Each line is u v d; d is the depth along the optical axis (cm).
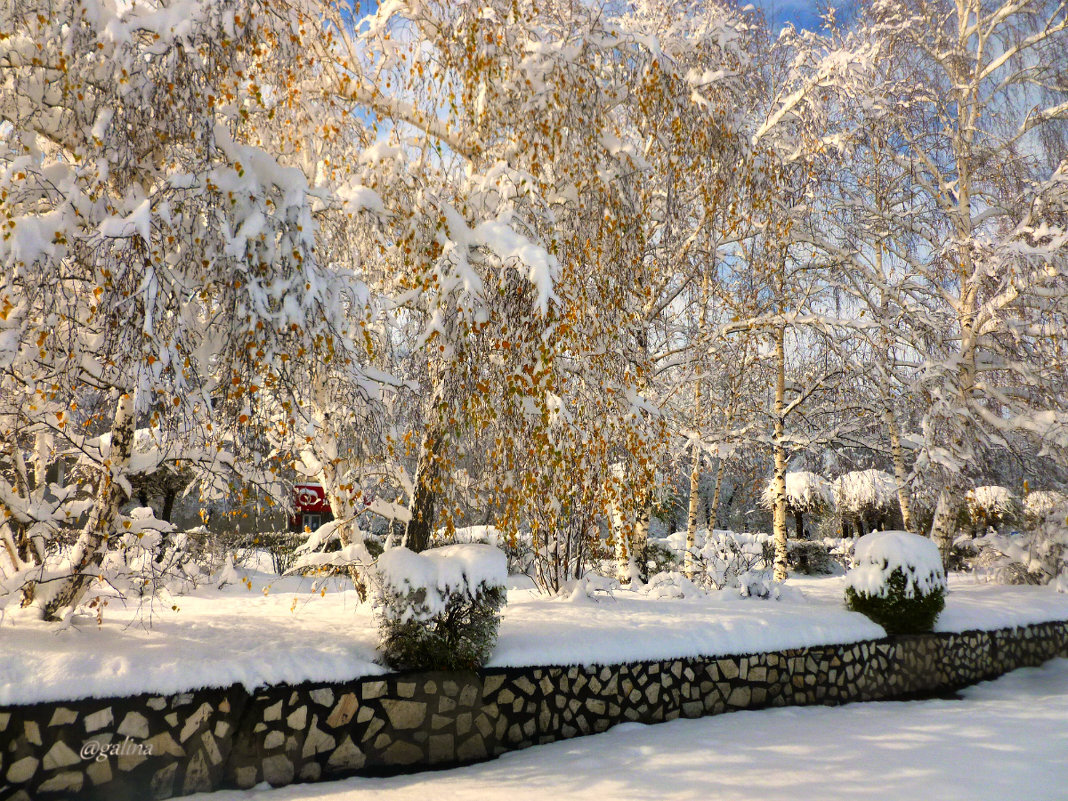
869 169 1380
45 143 608
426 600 612
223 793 516
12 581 552
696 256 1135
